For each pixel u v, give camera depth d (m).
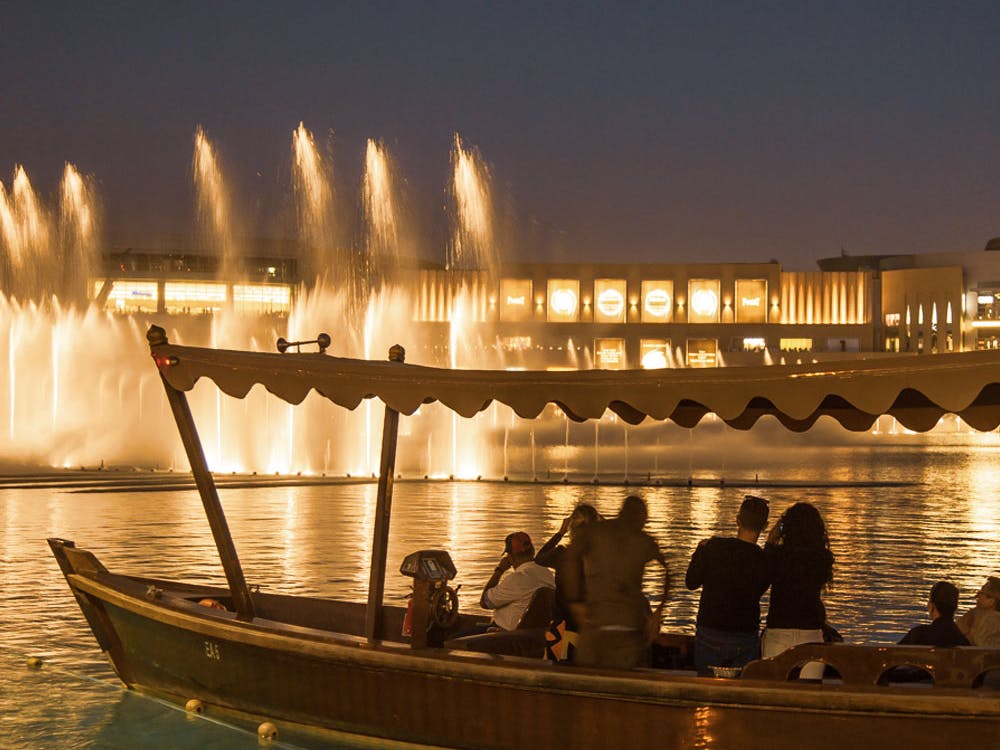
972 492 34.28
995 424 8.47
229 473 41.06
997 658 7.46
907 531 23.70
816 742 7.61
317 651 9.16
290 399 9.12
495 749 8.45
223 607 11.20
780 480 39.84
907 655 7.60
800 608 8.44
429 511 27.42
